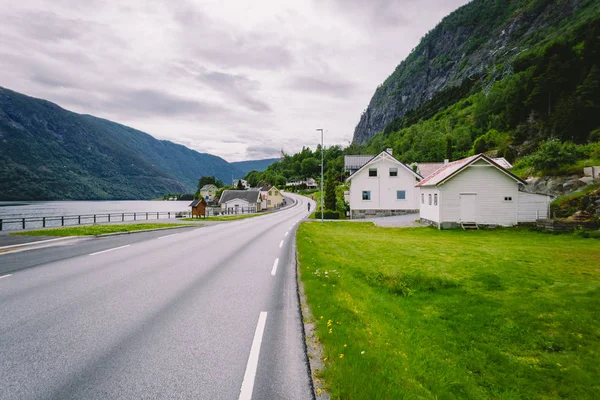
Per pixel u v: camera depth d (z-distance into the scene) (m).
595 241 17.34
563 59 59.53
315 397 3.33
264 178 171.50
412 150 109.62
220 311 5.87
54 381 3.55
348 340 4.68
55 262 10.18
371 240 17.97
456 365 5.30
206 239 16.77
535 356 5.73
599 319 6.94
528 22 190.88
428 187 27.27
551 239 18.38
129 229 20.50
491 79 144.00
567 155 31.62
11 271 8.90
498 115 86.00
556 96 56.50
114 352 4.23
